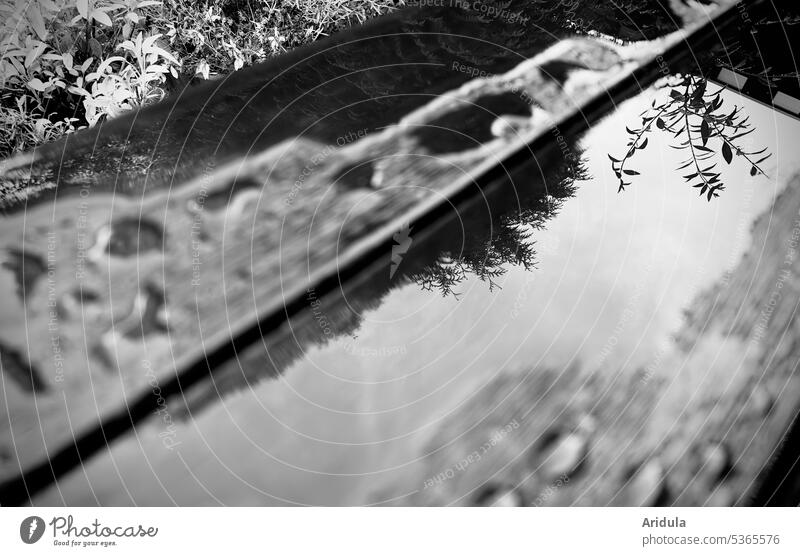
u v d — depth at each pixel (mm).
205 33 2582
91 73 2225
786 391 1701
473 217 1994
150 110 2156
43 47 2158
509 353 1753
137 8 2531
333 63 2355
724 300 1874
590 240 1979
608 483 1551
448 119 2189
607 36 2529
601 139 2219
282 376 1667
